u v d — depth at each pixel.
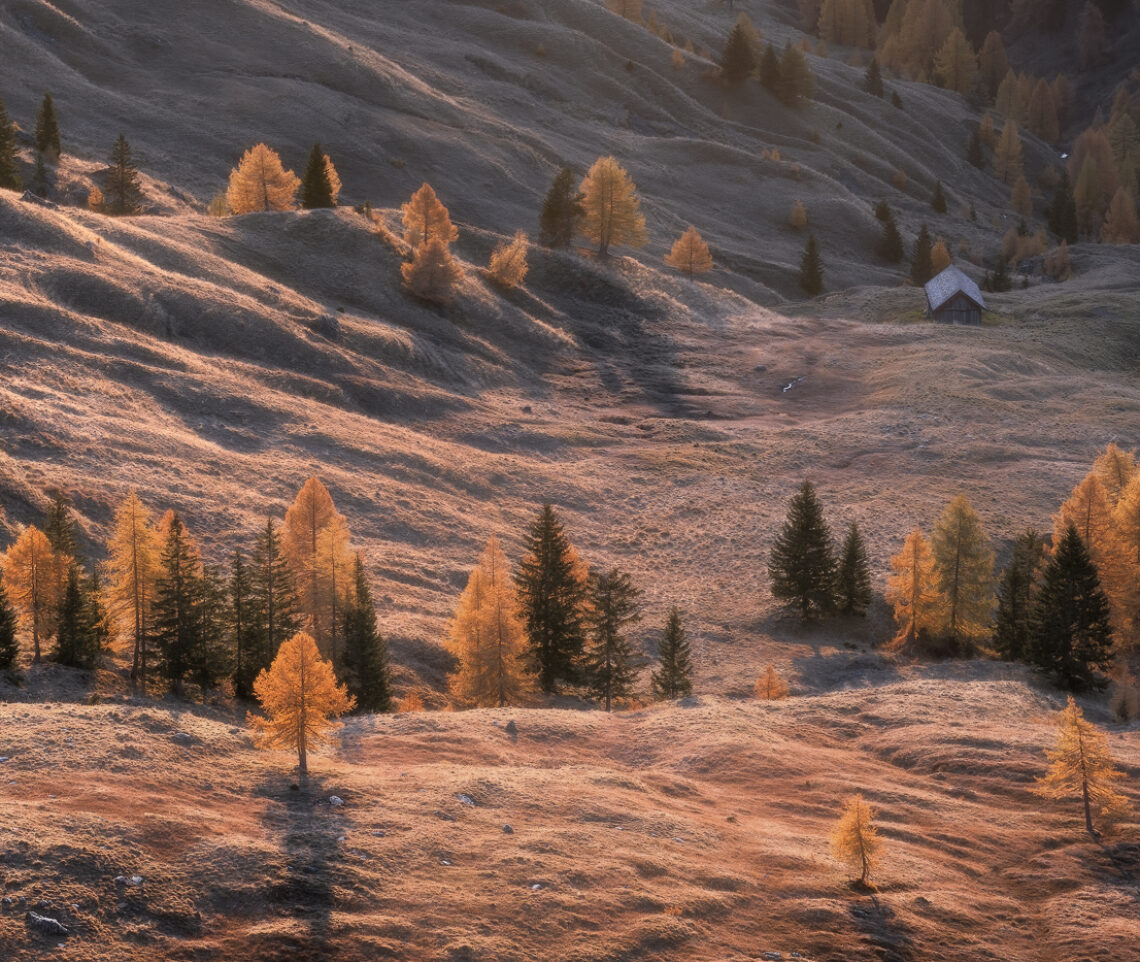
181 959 18.88
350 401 90.81
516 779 29.84
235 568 45.16
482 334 114.94
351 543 67.81
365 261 117.06
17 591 41.28
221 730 31.28
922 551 61.50
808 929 22.97
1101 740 29.58
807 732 39.81
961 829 30.09
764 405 110.06
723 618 67.25
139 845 21.94
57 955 18.14
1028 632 57.59
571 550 55.06
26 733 27.72
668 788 31.75
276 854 22.50
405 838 24.31
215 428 78.31
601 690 53.59
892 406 108.06
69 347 79.62
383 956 19.70
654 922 22.05
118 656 45.09
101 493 61.50
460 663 50.59
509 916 21.61
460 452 87.44
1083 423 104.19
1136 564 60.84
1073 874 27.19
